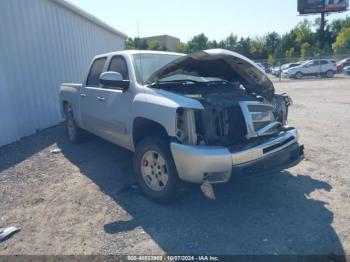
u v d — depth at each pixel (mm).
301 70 30750
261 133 3570
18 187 4535
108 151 6145
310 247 2893
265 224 3311
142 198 4000
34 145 6793
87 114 5512
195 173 3244
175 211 3639
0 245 3105
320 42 54531
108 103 4641
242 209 3650
